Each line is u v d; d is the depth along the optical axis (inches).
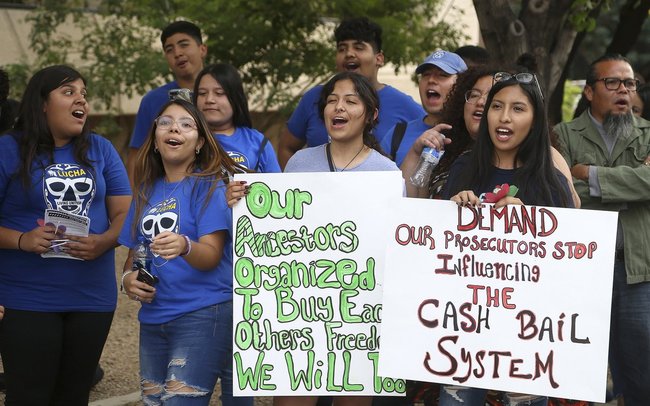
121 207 226.8
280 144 304.2
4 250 215.6
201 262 195.6
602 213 183.0
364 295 196.7
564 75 418.9
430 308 187.3
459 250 186.9
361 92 207.0
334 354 197.3
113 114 539.8
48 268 215.3
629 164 247.8
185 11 429.7
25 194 214.4
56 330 216.1
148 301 199.5
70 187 216.1
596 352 183.0
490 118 189.5
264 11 431.8
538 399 191.8
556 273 184.2
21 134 217.5
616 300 244.2
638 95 286.7
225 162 207.2
